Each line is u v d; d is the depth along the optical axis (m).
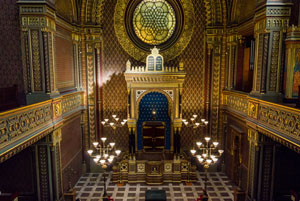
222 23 13.23
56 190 9.72
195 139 14.28
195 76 13.87
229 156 13.23
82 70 13.49
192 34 13.58
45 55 8.89
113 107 14.03
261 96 9.05
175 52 13.73
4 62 9.12
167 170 12.78
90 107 13.75
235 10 12.56
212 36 13.38
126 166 12.81
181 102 12.89
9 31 9.00
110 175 13.66
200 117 14.20
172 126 13.70
